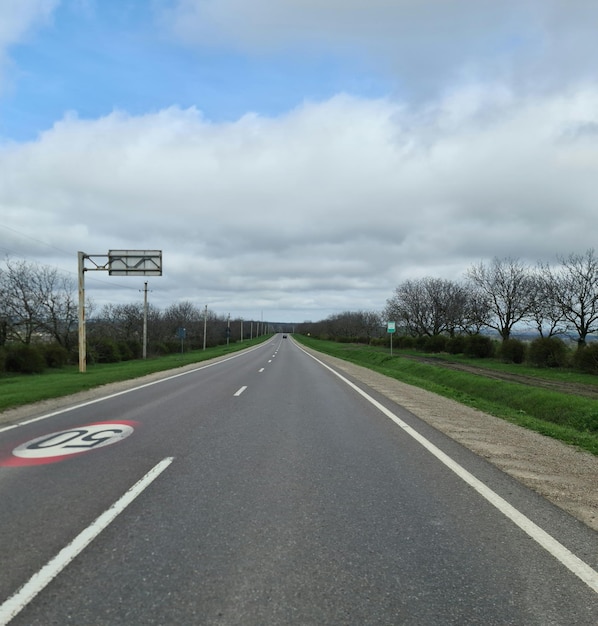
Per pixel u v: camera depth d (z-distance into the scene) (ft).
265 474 19.51
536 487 18.13
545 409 48.73
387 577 11.07
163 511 15.16
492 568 11.57
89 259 87.86
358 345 276.41
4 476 19.10
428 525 14.24
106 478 18.80
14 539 12.98
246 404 40.57
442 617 9.50
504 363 116.78
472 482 18.63
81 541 12.84
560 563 11.87
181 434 27.63
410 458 22.41
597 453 25.07
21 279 139.74
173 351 220.02
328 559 11.93
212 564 11.59
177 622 9.23
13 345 101.45
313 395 47.34
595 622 9.39
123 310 225.97
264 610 9.66
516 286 164.86
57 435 27.32
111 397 45.09
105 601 9.93
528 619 9.47
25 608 9.65
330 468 20.53
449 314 204.23
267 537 13.24
